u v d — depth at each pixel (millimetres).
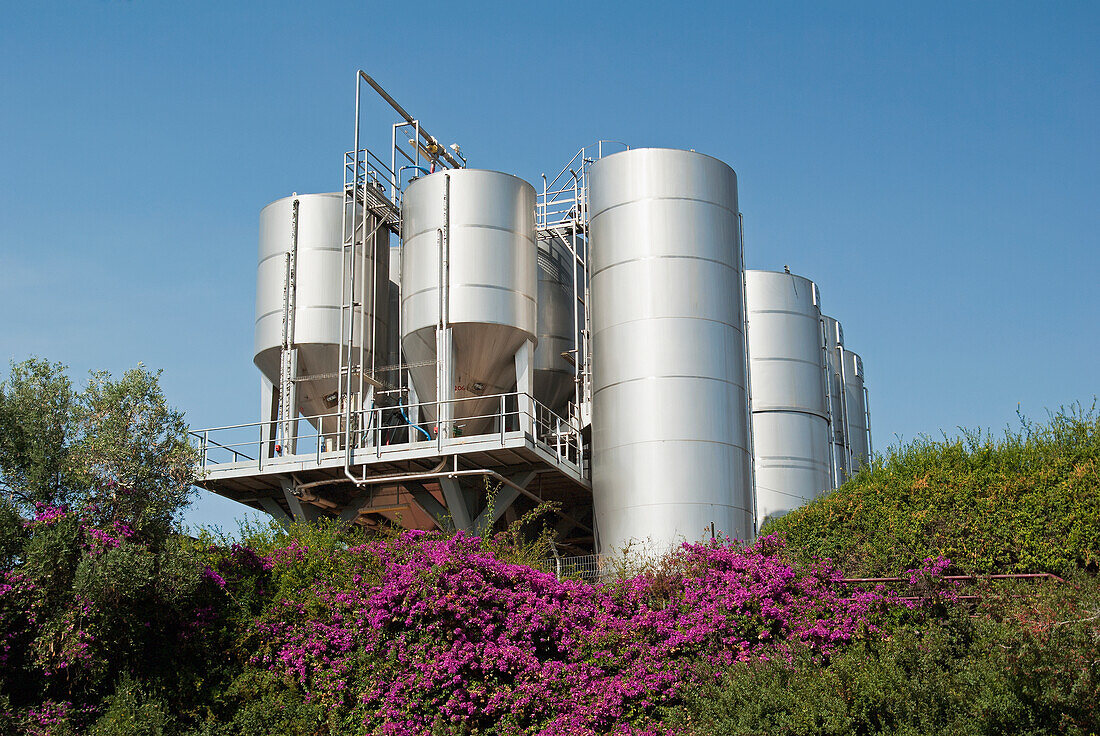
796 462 39500
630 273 31938
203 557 19312
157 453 19141
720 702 16172
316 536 20750
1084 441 18719
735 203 33719
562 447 36062
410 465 31781
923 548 18812
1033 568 17797
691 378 30953
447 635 18109
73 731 17016
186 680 18234
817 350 41594
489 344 33000
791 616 18031
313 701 18094
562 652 18641
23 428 18859
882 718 14992
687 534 29734
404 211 34969
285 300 34219
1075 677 13766
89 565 17109
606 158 33375
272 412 34625
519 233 34125
